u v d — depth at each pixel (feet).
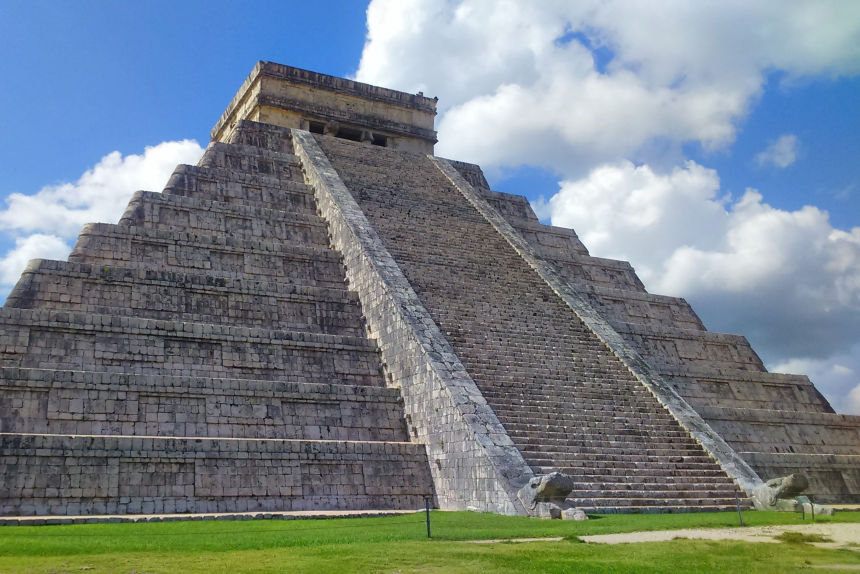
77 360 72.54
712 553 38.68
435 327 82.89
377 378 84.43
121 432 67.36
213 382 72.28
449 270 98.02
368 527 50.08
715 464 75.51
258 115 137.18
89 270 80.74
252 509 65.31
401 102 150.92
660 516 59.41
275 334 81.61
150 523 53.98
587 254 136.26
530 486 59.41
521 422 72.38
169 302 83.05
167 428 69.15
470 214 119.34
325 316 90.12
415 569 33.47
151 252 89.51
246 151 118.42
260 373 79.51
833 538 45.83
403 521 54.60
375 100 148.25
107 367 73.46
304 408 75.61
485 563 34.91
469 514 60.59
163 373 75.31
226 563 34.65
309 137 130.93
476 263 102.89
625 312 119.03
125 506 61.00
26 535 44.65
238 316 85.71
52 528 49.67
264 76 138.92
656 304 123.24
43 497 58.65
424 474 73.36
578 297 102.94
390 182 122.11
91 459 61.16
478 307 91.25
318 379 81.71
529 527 50.52
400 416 79.41
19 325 71.56
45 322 72.49
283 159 121.49
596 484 66.39
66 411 65.98
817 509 64.44
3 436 58.80
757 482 71.87
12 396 64.75
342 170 120.88
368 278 92.27
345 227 101.09
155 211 95.96
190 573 32.09
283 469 67.72
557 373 83.30
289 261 96.58
